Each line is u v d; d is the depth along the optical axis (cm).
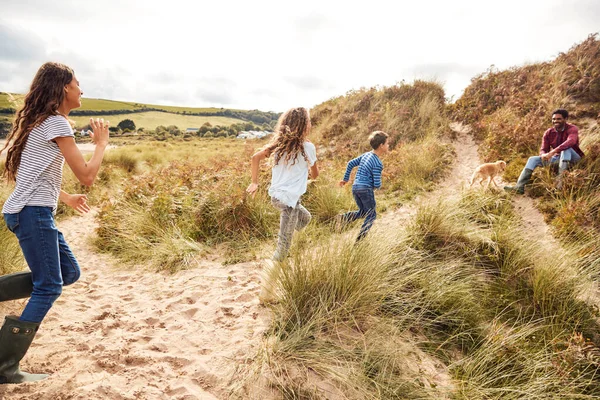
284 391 220
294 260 308
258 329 285
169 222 535
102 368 244
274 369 235
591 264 369
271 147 315
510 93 925
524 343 296
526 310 344
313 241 353
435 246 422
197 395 220
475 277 377
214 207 538
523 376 262
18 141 208
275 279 312
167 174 773
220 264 438
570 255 387
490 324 320
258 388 223
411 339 285
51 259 212
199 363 250
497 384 256
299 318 278
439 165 754
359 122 1069
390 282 320
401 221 529
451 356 282
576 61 868
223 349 266
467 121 955
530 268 382
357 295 290
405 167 748
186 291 367
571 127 553
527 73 964
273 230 516
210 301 343
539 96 845
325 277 300
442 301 325
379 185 434
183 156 1542
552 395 246
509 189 574
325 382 230
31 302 208
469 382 246
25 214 203
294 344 251
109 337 282
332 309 283
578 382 263
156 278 409
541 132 711
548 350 294
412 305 312
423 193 654
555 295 347
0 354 205
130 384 228
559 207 509
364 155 456
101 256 488
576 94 795
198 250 469
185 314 321
